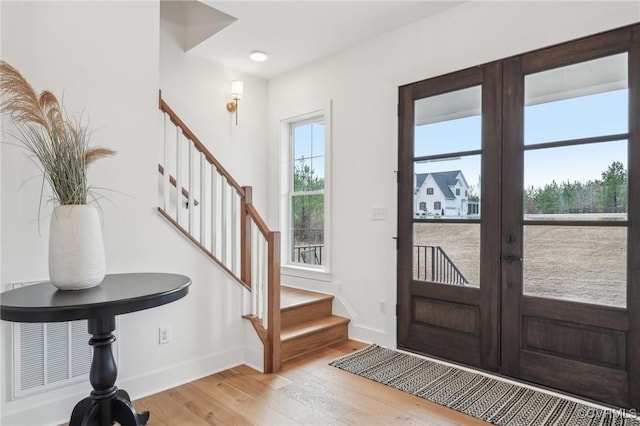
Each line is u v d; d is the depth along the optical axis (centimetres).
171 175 372
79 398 226
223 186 296
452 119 306
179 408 235
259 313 306
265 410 233
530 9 265
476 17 291
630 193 229
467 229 297
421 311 323
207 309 284
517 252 271
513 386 262
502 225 278
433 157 316
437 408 235
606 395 237
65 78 226
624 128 232
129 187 248
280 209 450
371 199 357
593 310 241
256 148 451
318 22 325
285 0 290
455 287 302
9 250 205
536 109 265
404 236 333
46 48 220
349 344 352
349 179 375
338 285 382
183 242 272
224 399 246
